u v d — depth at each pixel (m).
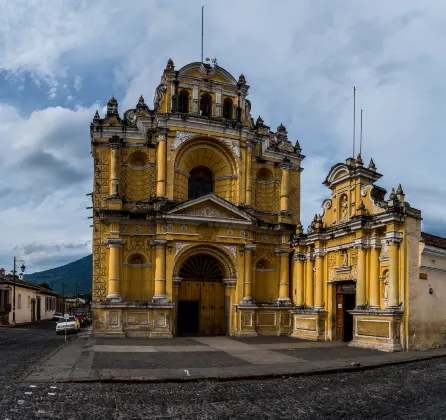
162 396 12.81
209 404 12.04
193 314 31.52
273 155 34.72
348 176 27.77
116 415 10.85
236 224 30.91
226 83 33.47
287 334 31.89
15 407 11.33
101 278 30.05
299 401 12.52
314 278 30.30
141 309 29.30
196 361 18.47
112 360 18.45
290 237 33.69
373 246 25.34
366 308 25.14
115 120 31.89
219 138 32.25
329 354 21.25
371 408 11.90
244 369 16.61
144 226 30.55
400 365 19.17
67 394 12.78
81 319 50.19
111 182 30.66
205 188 33.72
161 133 30.98
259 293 33.44
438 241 27.67
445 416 11.19
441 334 25.16
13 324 54.94
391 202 24.23
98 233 30.47
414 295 23.92
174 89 31.98
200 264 31.77
